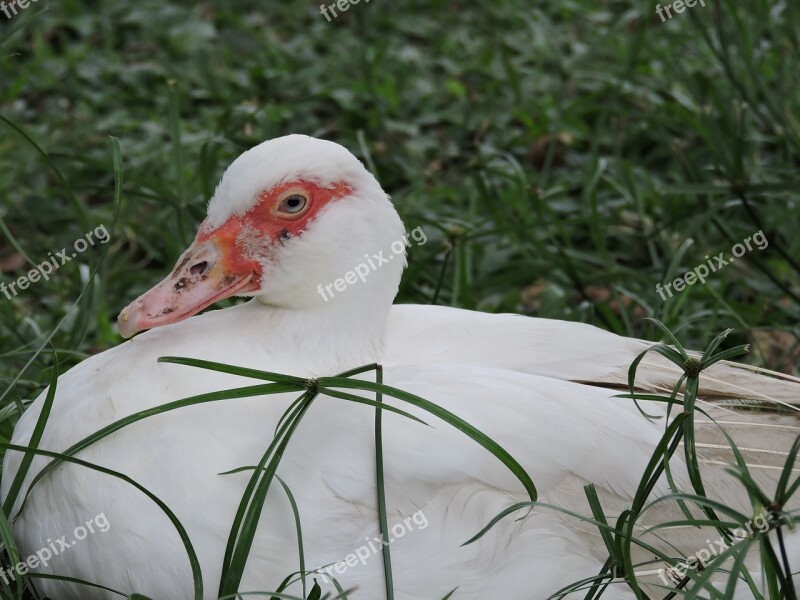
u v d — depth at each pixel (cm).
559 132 783
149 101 827
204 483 381
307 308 432
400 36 927
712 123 673
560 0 970
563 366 433
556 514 388
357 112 801
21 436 417
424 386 398
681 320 589
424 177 741
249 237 426
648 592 401
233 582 364
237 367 379
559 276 638
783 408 433
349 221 427
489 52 880
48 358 554
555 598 380
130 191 610
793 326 612
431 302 607
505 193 710
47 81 830
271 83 834
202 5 943
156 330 429
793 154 710
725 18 784
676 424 362
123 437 391
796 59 750
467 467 383
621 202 716
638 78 830
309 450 386
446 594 377
